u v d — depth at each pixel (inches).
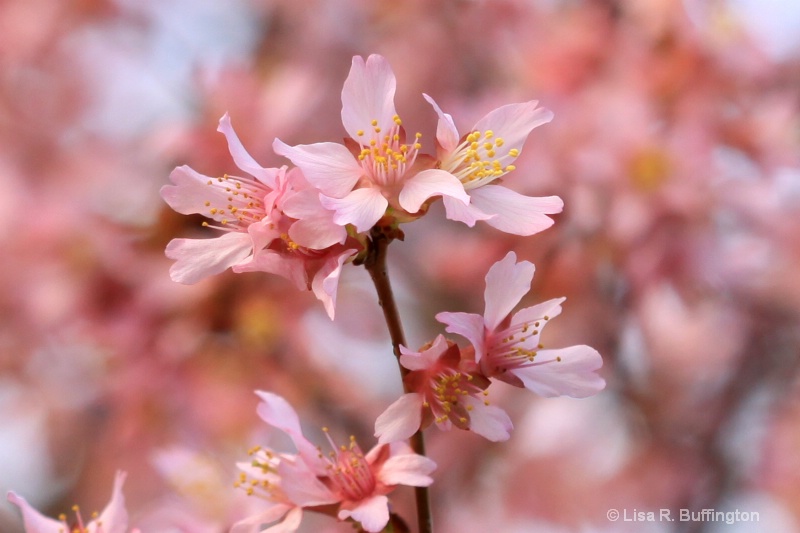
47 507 22.5
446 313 14.1
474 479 24.8
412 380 14.1
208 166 20.6
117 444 21.5
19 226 21.2
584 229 22.4
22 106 23.2
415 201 14.0
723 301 24.0
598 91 22.3
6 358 22.0
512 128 14.5
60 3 24.2
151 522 15.6
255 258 14.0
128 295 20.8
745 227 23.0
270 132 20.9
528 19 24.8
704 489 24.7
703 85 22.1
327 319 22.4
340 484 14.3
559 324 23.6
